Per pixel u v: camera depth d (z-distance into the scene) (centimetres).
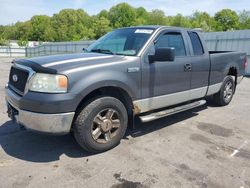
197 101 533
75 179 303
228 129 477
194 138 429
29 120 322
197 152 377
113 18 8188
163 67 421
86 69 335
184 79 467
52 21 8669
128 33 449
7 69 1611
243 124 507
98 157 356
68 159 350
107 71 350
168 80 435
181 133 451
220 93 610
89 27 8369
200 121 520
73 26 8162
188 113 573
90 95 360
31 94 318
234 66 625
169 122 508
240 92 852
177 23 8469
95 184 294
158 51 383
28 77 325
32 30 8662
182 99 477
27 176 307
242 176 315
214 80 560
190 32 499
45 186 288
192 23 8375
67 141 405
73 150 376
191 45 489
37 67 325
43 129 318
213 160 354
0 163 336
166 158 357
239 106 646
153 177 310
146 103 409
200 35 521
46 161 343
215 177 312
